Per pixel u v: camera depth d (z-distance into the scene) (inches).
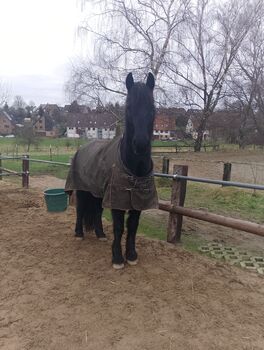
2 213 248.2
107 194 145.4
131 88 135.8
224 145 1296.8
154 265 160.9
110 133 957.2
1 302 129.6
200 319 120.0
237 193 350.6
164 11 689.6
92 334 111.3
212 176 521.7
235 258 183.3
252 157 868.6
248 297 135.9
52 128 3292.3
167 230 217.5
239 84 1102.4
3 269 156.3
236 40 975.6
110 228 218.4
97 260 165.8
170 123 1063.6
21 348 104.3
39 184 438.9
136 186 144.0
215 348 105.7
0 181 410.0
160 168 536.7
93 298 132.3
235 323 118.6
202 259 171.9
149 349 104.7
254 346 107.1
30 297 132.8
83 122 2475.4
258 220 260.8
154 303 128.9
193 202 325.1
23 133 1381.6
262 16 968.3
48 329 113.6
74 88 733.3
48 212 253.3
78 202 191.8
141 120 128.8
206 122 1117.7
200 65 991.0
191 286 141.8
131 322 117.6
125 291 137.2
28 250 178.1
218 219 172.4
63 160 848.9
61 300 130.7
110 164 150.9
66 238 196.4
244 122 1188.5
